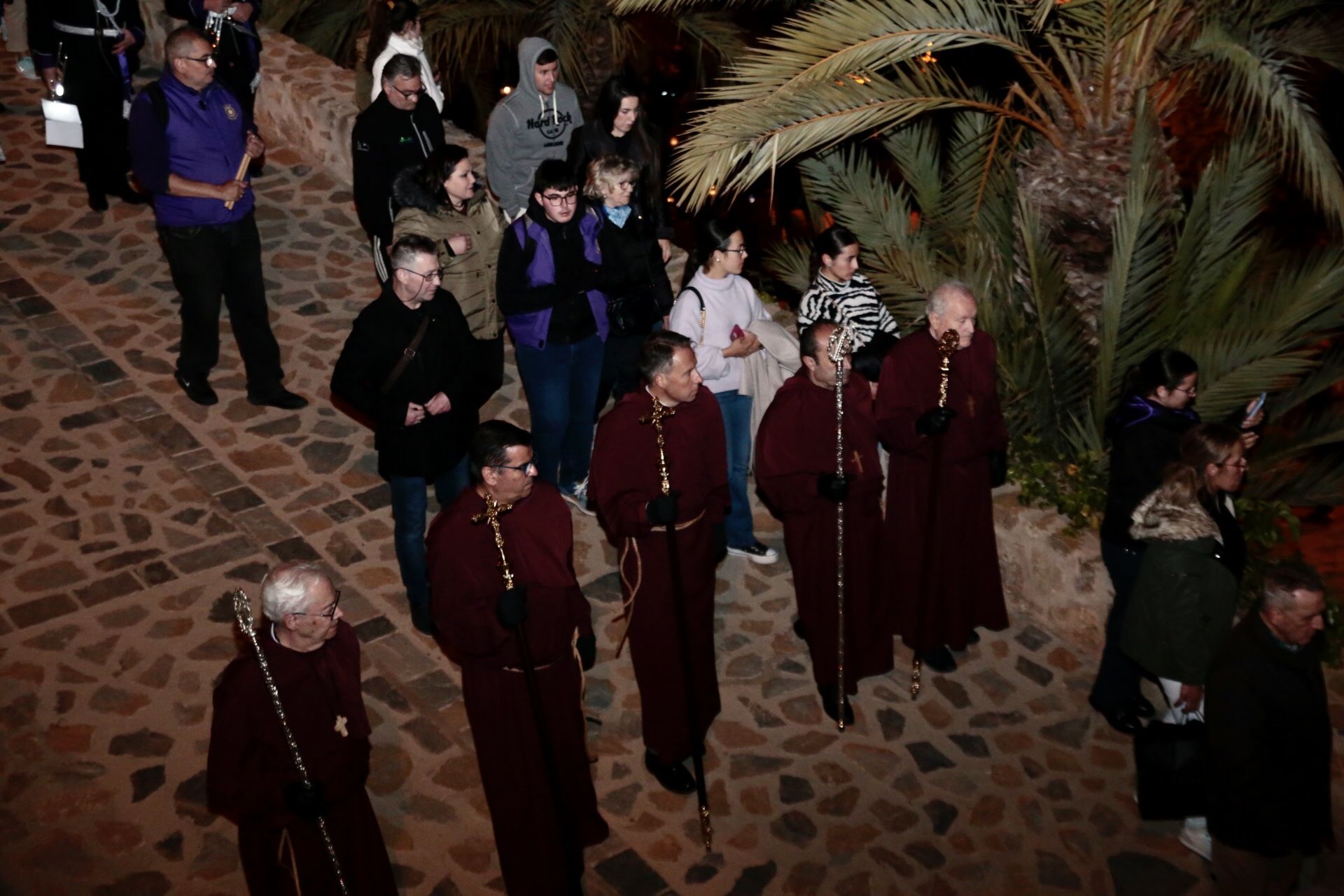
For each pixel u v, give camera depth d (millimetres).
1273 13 7125
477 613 5043
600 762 6160
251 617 4488
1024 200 7477
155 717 6164
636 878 5637
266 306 7957
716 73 13078
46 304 8930
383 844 5180
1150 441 5824
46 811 5715
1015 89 7504
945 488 6340
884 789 6059
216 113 7426
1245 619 4965
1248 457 7316
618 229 6805
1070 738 6332
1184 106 14492
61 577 6895
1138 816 5953
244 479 7629
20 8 11719
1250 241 7586
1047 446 7387
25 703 6188
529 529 5109
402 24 8227
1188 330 7559
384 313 5965
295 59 11359
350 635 4902
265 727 4625
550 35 11320
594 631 6742
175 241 7594
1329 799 5051
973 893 5609
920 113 8398
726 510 5957
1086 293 7602
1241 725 4895
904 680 6641
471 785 6000
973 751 6262
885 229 8242
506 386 8539
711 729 6340
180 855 5570
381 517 7426
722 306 6547
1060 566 6738
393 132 7500
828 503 6078
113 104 9523
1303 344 7430
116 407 8094
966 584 6551
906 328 7988
